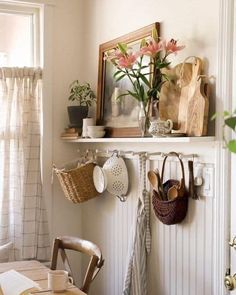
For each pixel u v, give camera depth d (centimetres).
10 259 299
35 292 189
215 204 198
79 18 320
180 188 212
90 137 281
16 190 301
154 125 212
